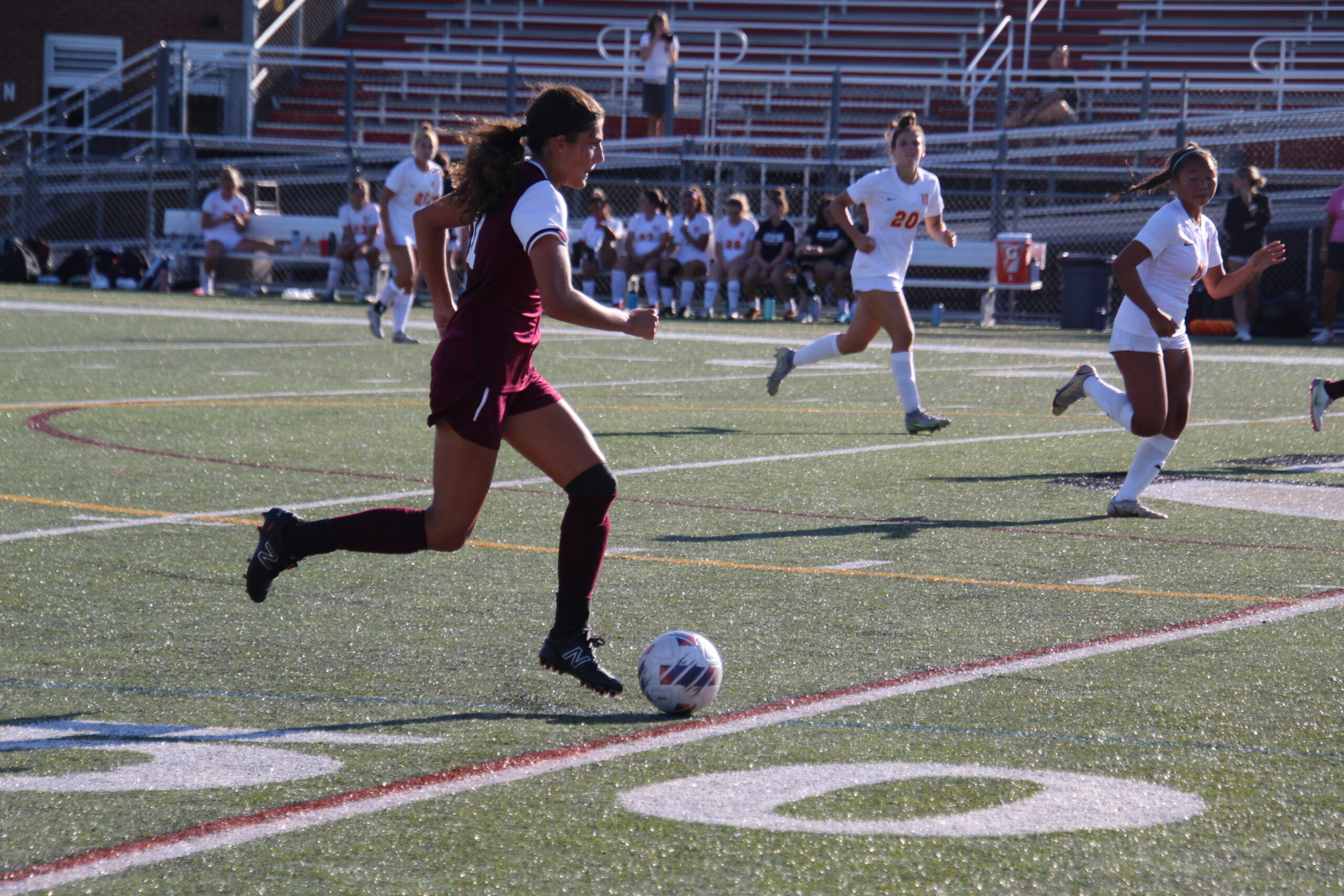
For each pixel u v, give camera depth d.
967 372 48.56
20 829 9.48
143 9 112.75
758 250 77.00
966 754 11.15
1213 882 8.75
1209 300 71.69
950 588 17.38
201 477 24.64
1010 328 76.38
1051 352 58.25
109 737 11.50
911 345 31.25
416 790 10.27
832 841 9.33
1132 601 16.73
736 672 13.62
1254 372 49.09
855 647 14.59
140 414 33.00
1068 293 75.69
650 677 12.17
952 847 9.25
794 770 10.75
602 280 84.38
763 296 81.69
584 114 12.85
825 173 86.19
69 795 10.15
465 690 13.02
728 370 47.81
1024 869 8.91
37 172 91.88
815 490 24.50
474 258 12.84
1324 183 79.06
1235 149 84.12
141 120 101.38
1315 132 81.50
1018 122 90.12
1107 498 24.14
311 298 84.94
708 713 12.31
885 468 27.14
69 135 98.31
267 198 93.56
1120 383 43.75
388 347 52.66
